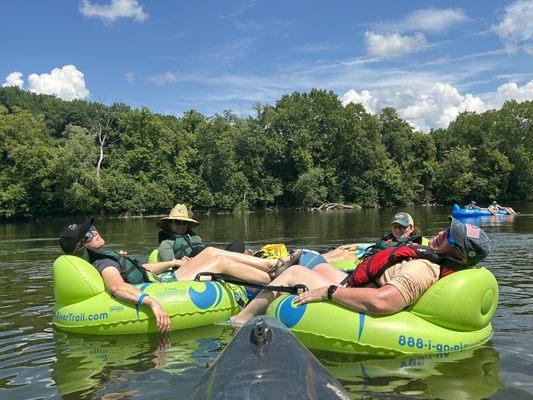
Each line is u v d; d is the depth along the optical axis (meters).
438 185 53.53
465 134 57.44
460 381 3.20
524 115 57.00
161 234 6.89
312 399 2.09
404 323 3.83
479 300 3.90
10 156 40.22
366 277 4.12
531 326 4.49
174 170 48.06
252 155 50.91
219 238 16.27
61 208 41.50
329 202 50.03
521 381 3.19
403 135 56.06
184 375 3.41
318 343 3.96
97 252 5.01
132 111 49.47
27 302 6.13
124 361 3.77
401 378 3.28
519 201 54.69
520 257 9.03
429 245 4.23
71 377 3.44
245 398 2.10
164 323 4.46
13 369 3.64
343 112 52.31
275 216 35.00
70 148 41.78
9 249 13.62
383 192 51.19
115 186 43.25
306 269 4.55
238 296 5.19
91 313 4.63
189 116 57.72
